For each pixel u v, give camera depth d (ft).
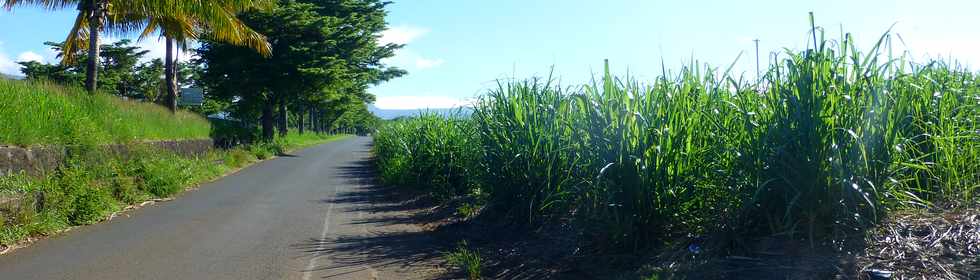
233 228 28.22
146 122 59.41
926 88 16.56
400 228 28.37
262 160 80.79
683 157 17.37
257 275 19.84
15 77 51.24
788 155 14.38
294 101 112.06
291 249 23.63
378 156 70.18
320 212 33.55
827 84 14.67
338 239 25.67
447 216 30.71
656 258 17.01
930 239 14.21
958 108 16.37
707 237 16.74
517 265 20.17
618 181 17.76
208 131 77.51
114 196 35.27
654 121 17.33
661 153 17.33
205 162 57.21
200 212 33.22
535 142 24.39
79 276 19.75
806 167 14.51
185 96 93.20
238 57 93.86
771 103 15.56
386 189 45.32
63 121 40.81
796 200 14.75
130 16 62.44
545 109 24.20
